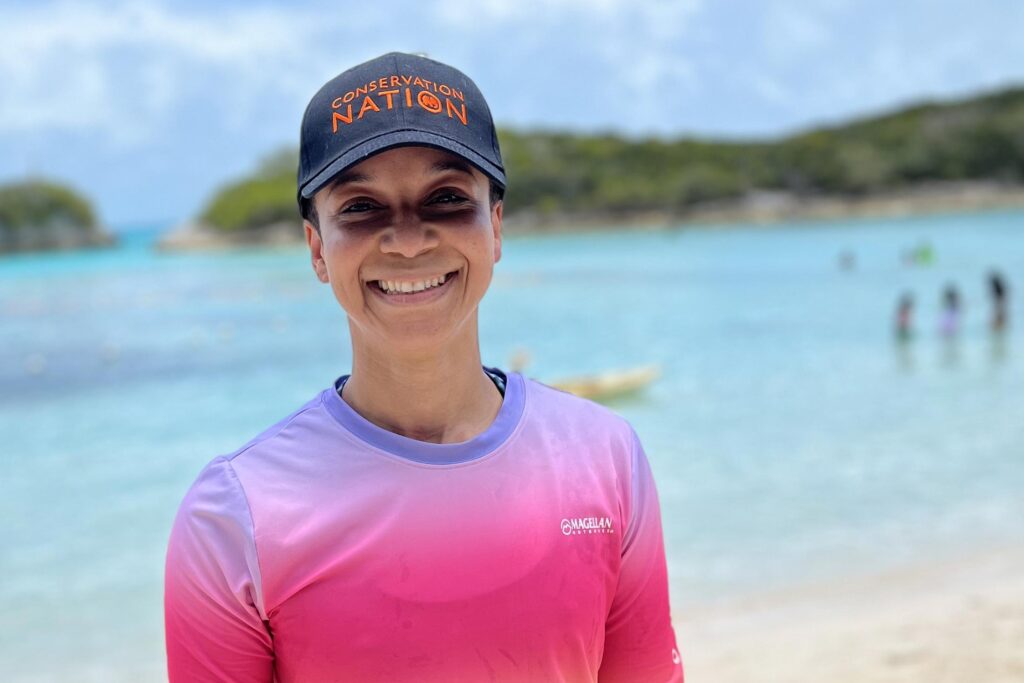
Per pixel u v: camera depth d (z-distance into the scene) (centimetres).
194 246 10012
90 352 2116
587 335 2081
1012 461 911
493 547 156
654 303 2709
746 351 1761
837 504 799
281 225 10112
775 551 689
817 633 539
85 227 11794
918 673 469
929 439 1014
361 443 160
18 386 1694
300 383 1620
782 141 11288
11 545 786
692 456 979
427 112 156
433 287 160
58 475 1034
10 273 6231
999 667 468
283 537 153
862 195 9694
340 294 161
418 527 155
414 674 151
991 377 1380
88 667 552
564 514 162
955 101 11550
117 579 700
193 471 1037
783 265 4044
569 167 10750
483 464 161
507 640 155
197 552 155
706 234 7750
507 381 177
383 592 152
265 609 152
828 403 1241
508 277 3897
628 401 1304
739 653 517
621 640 175
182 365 1873
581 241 7506
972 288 2686
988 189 9225
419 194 157
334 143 156
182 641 157
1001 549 673
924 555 667
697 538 724
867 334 1919
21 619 625
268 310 2928
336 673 151
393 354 162
